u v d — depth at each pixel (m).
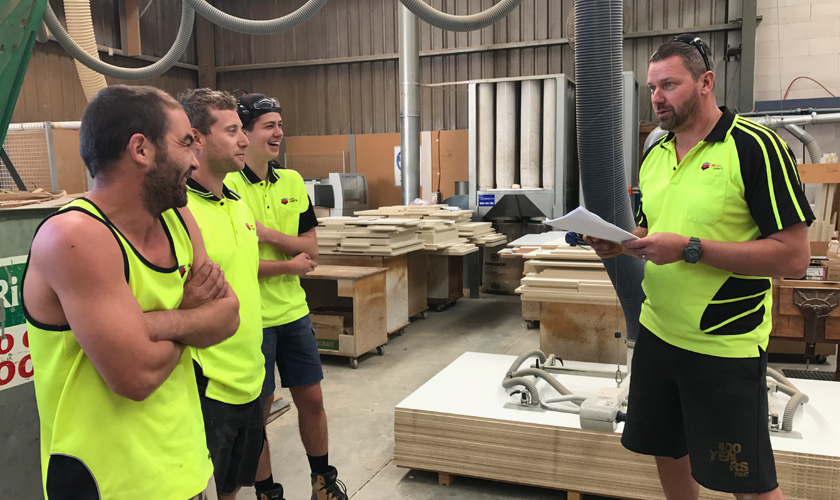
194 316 1.16
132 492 1.06
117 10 8.43
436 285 6.06
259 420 1.79
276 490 2.18
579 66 1.85
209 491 1.24
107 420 1.04
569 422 2.32
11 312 1.84
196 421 1.24
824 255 4.09
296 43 9.16
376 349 4.72
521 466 2.36
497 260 6.83
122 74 3.82
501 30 8.06
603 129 1.85
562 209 6.43
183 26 3.72
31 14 1.61
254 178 2.26
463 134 7.98
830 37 6.50
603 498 2.34
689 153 1.56
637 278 2.06
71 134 5.68
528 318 5.16
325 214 7.34
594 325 3.37
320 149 8.86
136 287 1.08
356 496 2.45
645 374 1.70
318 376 2.25
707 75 1.52
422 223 5.53
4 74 1.60
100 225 1.01
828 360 4.21
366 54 8.84
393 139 8.51
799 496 2.02
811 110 5.86
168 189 1.08
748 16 6.66
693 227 1.54
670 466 1.79
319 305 5.11
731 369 1.50
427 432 2.50
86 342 0.98
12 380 1.85
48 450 1.08
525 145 6.57
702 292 1.53
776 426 2.19
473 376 2.91
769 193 1.43
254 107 2.21
